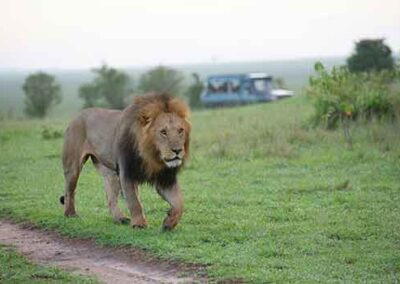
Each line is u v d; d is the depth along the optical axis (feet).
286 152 72.90
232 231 44.68
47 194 59.36
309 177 62.23
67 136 50.78
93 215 50.75
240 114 116.98
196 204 53.01
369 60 151.74
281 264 37.70
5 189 62.18
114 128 47.96
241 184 60.39
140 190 58.70
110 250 42.42
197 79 226.58
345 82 92.79
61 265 40.27
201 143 84.38
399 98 87.76
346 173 63.36
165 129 43.73
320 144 78.89
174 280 36.58
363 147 74.74
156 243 41.88
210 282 35.70
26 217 51.26
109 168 49.03
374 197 53.52
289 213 49.24
